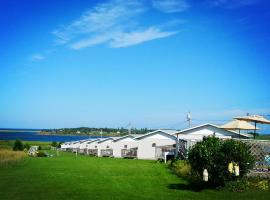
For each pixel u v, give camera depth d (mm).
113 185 22672
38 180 24859
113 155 62312
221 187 20109
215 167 19750
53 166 36062
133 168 34625
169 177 26906
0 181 24328
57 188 21328
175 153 46281
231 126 31328
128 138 62906
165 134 57000
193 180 23203
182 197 18234
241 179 20234
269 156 22766
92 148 71688
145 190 20609
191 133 44250
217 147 20125
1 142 77875
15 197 18531
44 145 109000
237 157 19781
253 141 22766
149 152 56938
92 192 19922
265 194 18250
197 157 20453
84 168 34281
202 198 17875
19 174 28484
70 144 89812
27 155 54688
